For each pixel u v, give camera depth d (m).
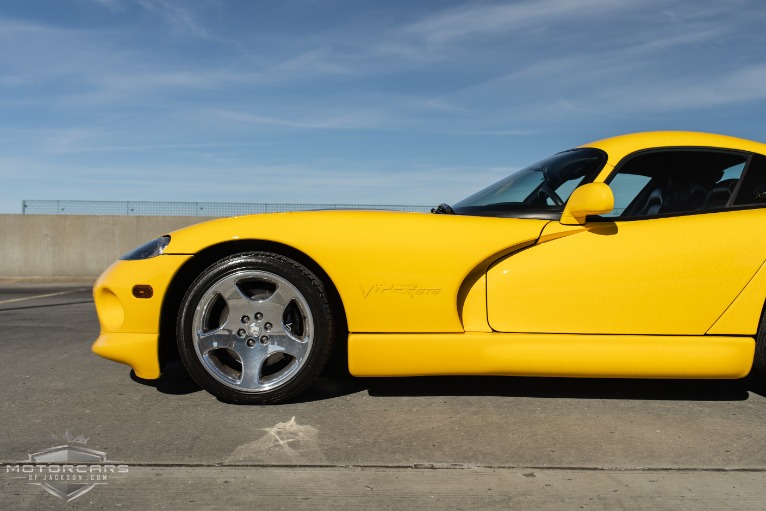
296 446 2.32
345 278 2.71
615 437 2.44
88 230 11.41
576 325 2.79
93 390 3.05
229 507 1.85
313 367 2.75
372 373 2.75
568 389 3.08
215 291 2.74
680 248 2.81
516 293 2.78
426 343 2.72
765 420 2.66
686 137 3.10
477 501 1.90
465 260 2.73
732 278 2.82
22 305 6.84
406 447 2.32
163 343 2.81
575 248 2.80
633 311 2.79
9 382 3.21
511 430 2.50
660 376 2.80
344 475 2.07
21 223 11.34
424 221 2.79
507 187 3.22
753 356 2.85
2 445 2.33
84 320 5.54
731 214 2.92
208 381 2.77
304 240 2.71
